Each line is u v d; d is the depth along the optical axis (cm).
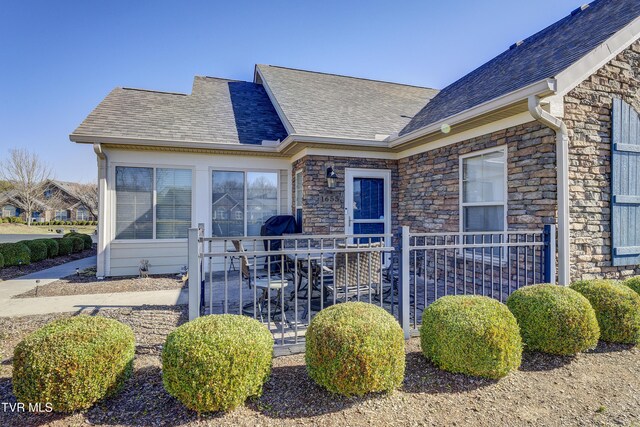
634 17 457
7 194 3266
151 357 321
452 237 602
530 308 329
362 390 245
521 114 471
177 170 759
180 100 895
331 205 709
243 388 232
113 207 718
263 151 765
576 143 439
